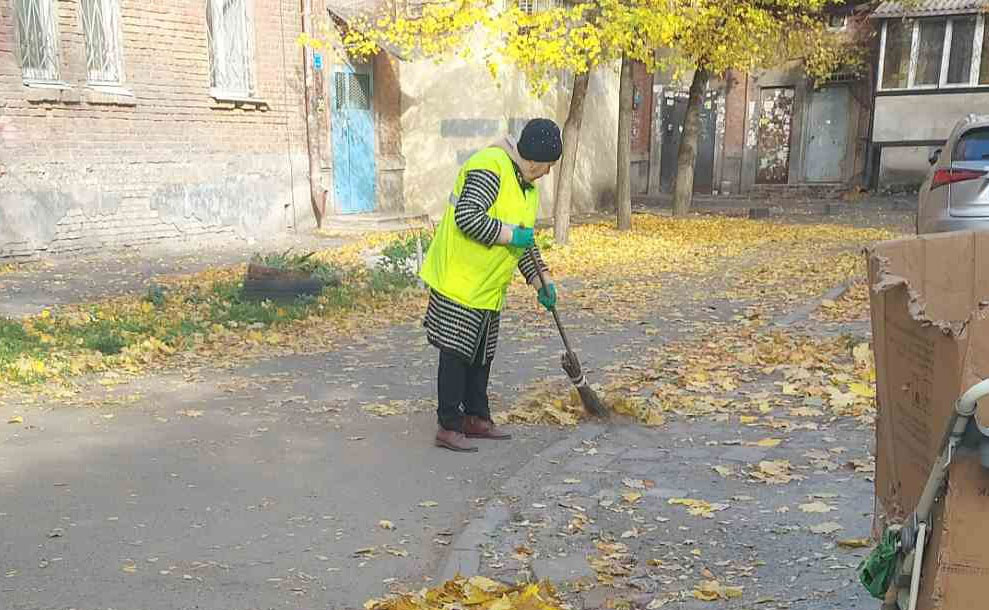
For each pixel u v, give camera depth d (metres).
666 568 3.66
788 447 5.14
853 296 10.34
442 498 4.60
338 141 18.20
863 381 6.36
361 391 6.70
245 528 4.20
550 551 3.88
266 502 4.52
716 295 10.80
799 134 27.27
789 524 4.04
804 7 17.14
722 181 28.55
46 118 12.70
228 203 15.75
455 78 18.78
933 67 24.47
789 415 5.77
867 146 26.28
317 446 5.41
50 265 12.48
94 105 13.36
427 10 13.28
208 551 3.94
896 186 25.56
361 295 10.48
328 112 17.78
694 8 14.21
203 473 4.93
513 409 6.05
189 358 7.73
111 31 13.67
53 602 3.45
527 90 19.80
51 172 12.81
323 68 17.47
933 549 2.08
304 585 3.64
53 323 8.55
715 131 28.50
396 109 19.03
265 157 16.48
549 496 4.50
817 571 3.55
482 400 5.50
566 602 3.42
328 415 6.07
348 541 4.07
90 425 5.80
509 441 5.48
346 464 5.09
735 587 3.44
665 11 12.66
